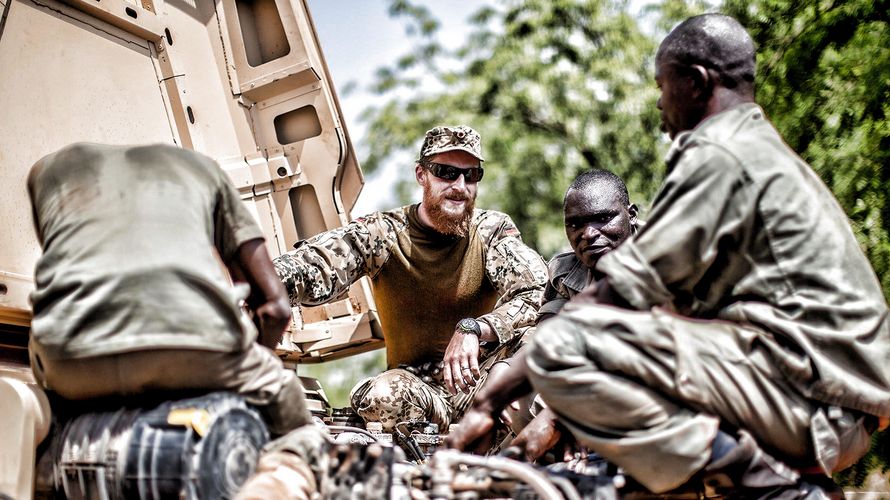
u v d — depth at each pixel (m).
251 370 2.71
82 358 2.53
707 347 2.56
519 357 2.88
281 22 4.82
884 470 4.95
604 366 2.58
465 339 4.32
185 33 4.52
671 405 2.57
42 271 2.63
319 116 4.80
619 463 2.60
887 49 5.55
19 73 3.59
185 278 2.57
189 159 2.82
